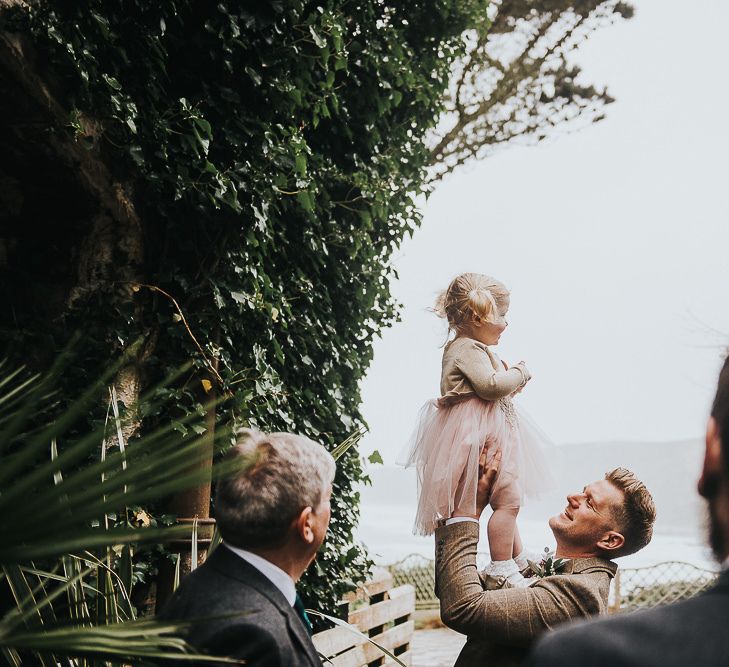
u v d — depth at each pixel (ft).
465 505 7.64
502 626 6.74
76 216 9.96
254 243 11.64
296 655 5.00
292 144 12.11
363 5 14.60
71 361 9.69
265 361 12.54
